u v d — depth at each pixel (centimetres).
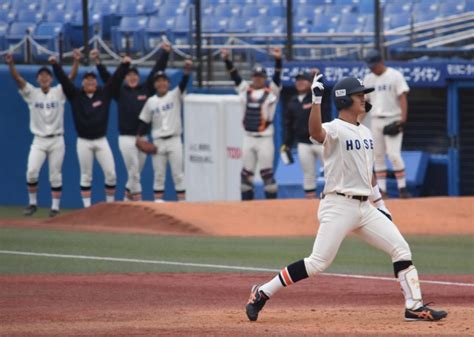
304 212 3803
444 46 4934
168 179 4912
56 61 4281
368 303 2277
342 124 1919
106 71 4412
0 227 3928
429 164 4856
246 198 4241
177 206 3878
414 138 4912
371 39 5131
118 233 3697
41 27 5653
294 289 2514
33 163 4425
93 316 2080
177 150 4366
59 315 2097
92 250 3272
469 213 3800
